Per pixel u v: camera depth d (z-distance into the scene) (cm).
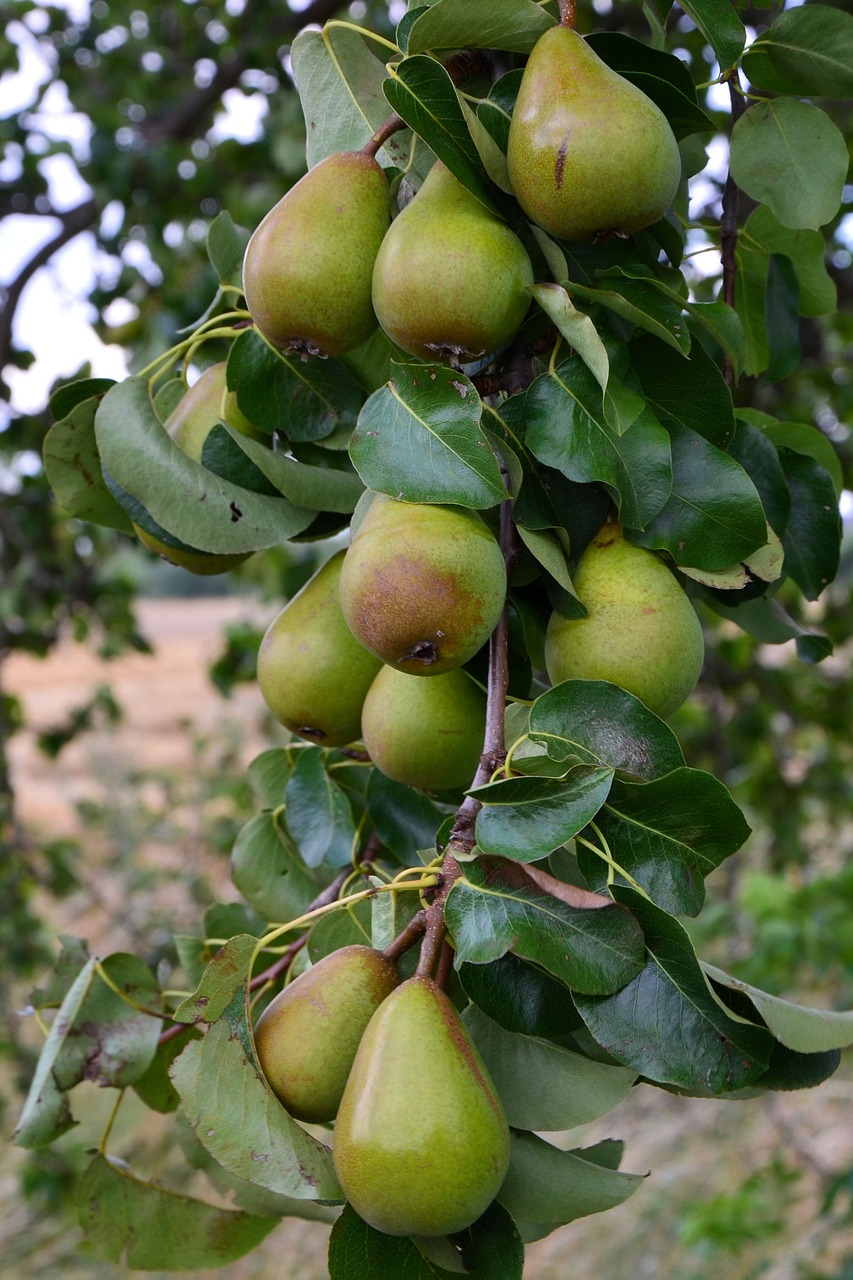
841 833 326
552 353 86
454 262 83
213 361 100
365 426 84
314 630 93
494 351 85
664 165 83
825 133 92
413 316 83
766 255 99
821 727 261
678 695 85
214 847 340
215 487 90
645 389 87
